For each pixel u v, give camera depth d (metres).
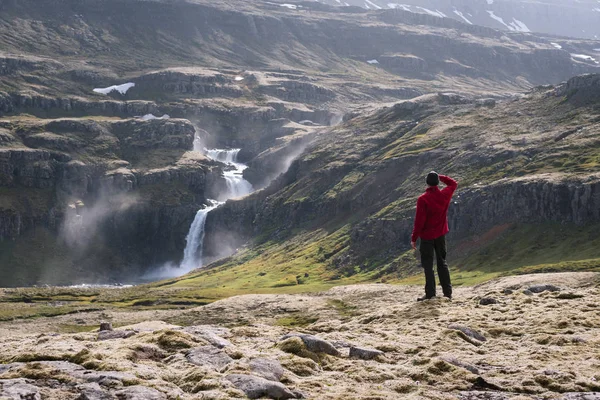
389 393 16.17
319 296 145.00
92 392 13.81
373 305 126.56
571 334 24.92
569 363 20.00
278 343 21.12
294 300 142.50
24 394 13.13
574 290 36.97
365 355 20.94
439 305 32.59
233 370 16.58
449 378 17.94
